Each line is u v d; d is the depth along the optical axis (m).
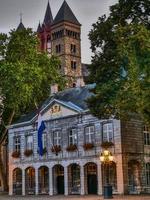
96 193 49.16
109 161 43.03
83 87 55.62
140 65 31.80
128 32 33.44
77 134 50.88
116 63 34.69
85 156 49.41
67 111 52.28
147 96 31.06
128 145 46.75
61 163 52.19
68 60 127.94
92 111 36.53
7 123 65.50
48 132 54.41
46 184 55.22
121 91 32.81
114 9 36.47
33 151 56.34
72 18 131.38
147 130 49.53
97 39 36.66
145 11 36.00
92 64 36.66
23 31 61.78
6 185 63.56
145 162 48.34
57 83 64.25
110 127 47.59
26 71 58.38
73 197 44.47
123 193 45.25
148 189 48.00
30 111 65.38
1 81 58.34
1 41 60.62
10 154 60.09
